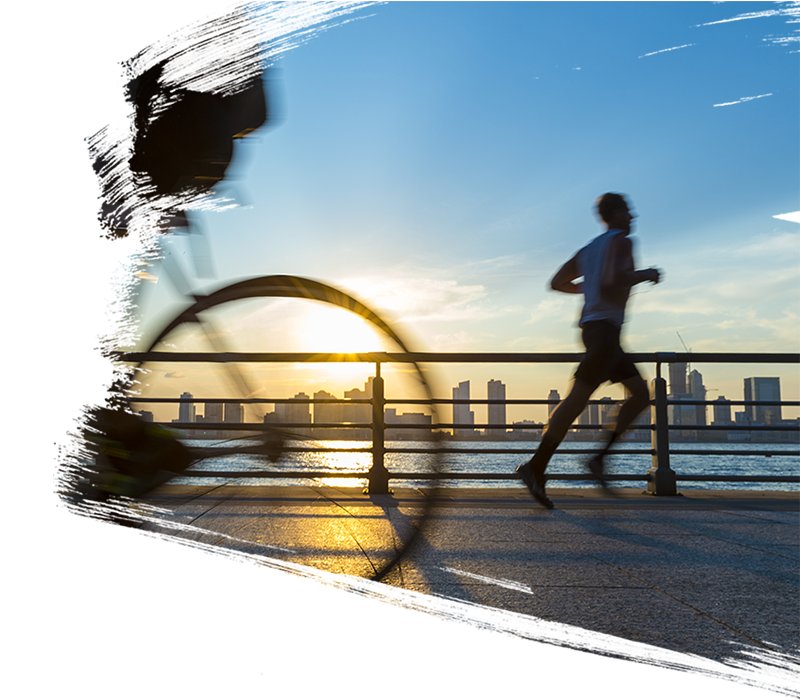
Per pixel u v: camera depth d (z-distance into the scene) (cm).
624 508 605
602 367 510
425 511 242
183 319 213
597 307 514
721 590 323
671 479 726
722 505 636
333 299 221
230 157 214
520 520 529
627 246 512
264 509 501
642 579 342
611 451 552
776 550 419
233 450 218
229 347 216
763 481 753
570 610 285
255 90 215
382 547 361
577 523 517
